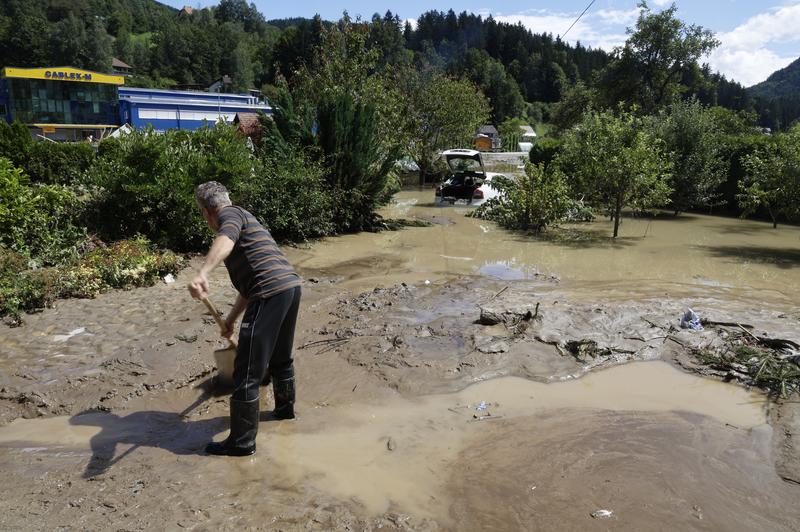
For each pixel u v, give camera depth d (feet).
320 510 10.22
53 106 179.22
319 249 38.75
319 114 45.03
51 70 176.45
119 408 14.48
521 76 424.46
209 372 16.51
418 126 81.87
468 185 65.05
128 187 30.94
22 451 12.30
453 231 47.34
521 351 18.31
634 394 15.81
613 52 124.88
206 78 418.92
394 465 12.01
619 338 19.36
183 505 10.28
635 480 11.39
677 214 57.67
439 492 11.04
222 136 44.45
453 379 16.51
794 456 12.19
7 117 177.37
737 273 31.94
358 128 44.50
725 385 16.39
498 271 31.94
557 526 9.93
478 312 22.20
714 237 44.86
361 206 46.16
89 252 27.50
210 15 604.49
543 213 47.14
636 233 46.73
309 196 40.37
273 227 38.81
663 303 23.53
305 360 17.71
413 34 472.03
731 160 57.47
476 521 10.07
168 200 32.45
